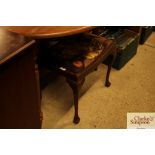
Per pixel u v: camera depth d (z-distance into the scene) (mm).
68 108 1754
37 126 1172
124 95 1864
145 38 2467
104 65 2156
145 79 2023
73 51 1550
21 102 961
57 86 1934
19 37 892
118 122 1650
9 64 806
